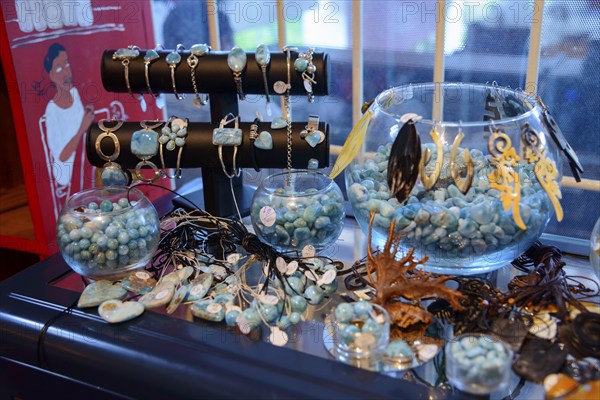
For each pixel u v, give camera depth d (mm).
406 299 538
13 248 827
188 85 642
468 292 538
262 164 645
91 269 575
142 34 906
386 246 542
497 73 758
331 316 528
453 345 467
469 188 511
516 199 509
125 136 642
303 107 896
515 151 517
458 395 458
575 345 483
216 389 472
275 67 625
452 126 524
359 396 449
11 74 723
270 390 461
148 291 576
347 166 598
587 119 727
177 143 632
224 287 582
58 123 792
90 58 827
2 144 866
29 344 538
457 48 764
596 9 678
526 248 558
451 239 521
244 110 917
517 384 482
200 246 655
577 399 451
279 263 582
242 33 875
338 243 674
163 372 491
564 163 745
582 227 770
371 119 578
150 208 604
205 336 518
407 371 486
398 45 804
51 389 543
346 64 841
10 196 891
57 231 580
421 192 529
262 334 523
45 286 595
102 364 511
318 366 480
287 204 587
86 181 857
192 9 909
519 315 517
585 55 704
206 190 688
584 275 592
